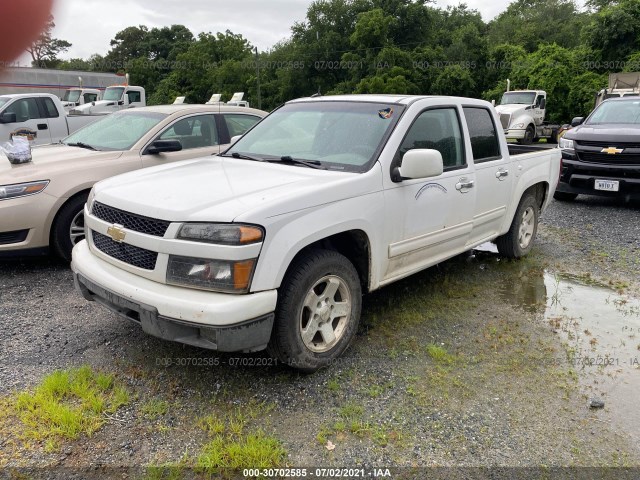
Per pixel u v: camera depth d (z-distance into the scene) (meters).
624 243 6.41
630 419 2.96
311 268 3.18
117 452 2.63
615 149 8.04
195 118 6.48
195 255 2.88
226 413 2.95
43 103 11.18
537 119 21.19
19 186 4.96
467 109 4.68
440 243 4.28
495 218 5.03
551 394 3.19
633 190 7.99
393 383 3.26
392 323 4.11
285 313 3.08
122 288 3.05
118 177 3.85
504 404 3.08
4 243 5.00
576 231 6.99
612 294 4.83
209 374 3.35
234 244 2.83
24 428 2.79
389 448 2.69
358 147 3.86
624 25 30.80
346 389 3.20
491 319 4.24
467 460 2.62
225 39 59.81
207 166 4.01
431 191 4.05
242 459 2.56
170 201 3.12
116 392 3.09
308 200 3.17
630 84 18.72
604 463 2.61
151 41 65.81
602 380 3.36
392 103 4.14
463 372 3.42
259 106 47.19
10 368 3.39
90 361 3.49
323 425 2.86
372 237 3.58
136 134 6.08
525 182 5.39
